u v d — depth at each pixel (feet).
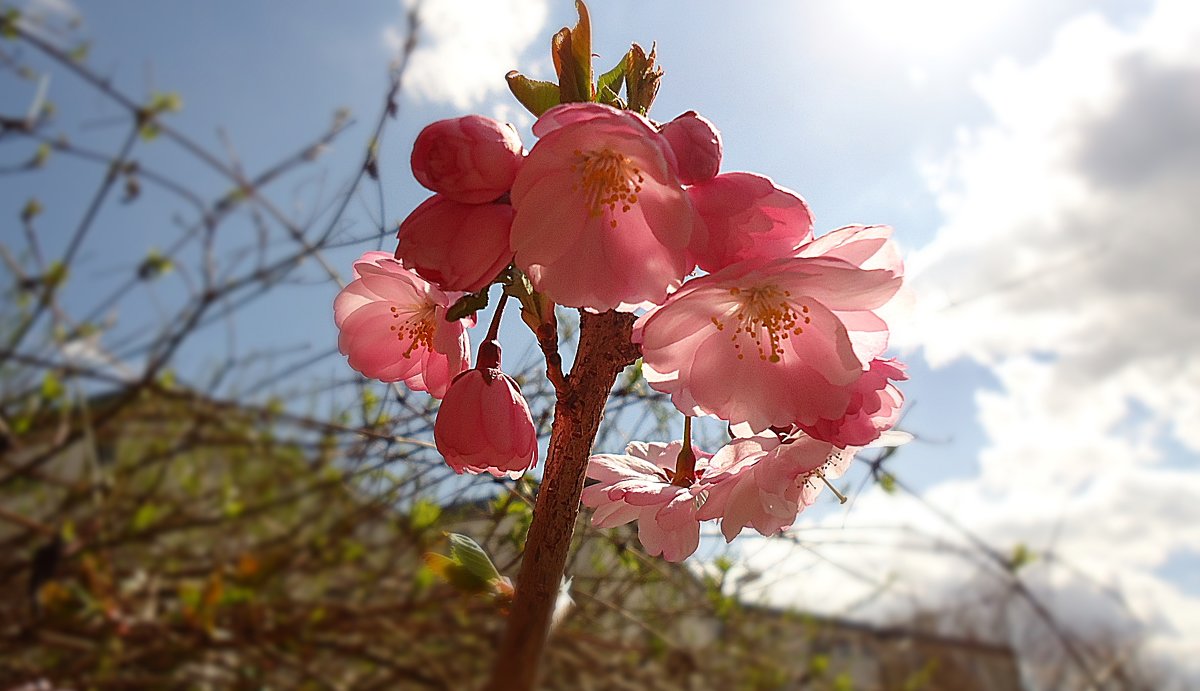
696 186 0.36
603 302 0.35
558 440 0.36
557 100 0.40
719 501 0.47
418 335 0.47
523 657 0.33
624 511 0.51
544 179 0.35
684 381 0.41
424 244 0.35
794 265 0.35
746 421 0.39
